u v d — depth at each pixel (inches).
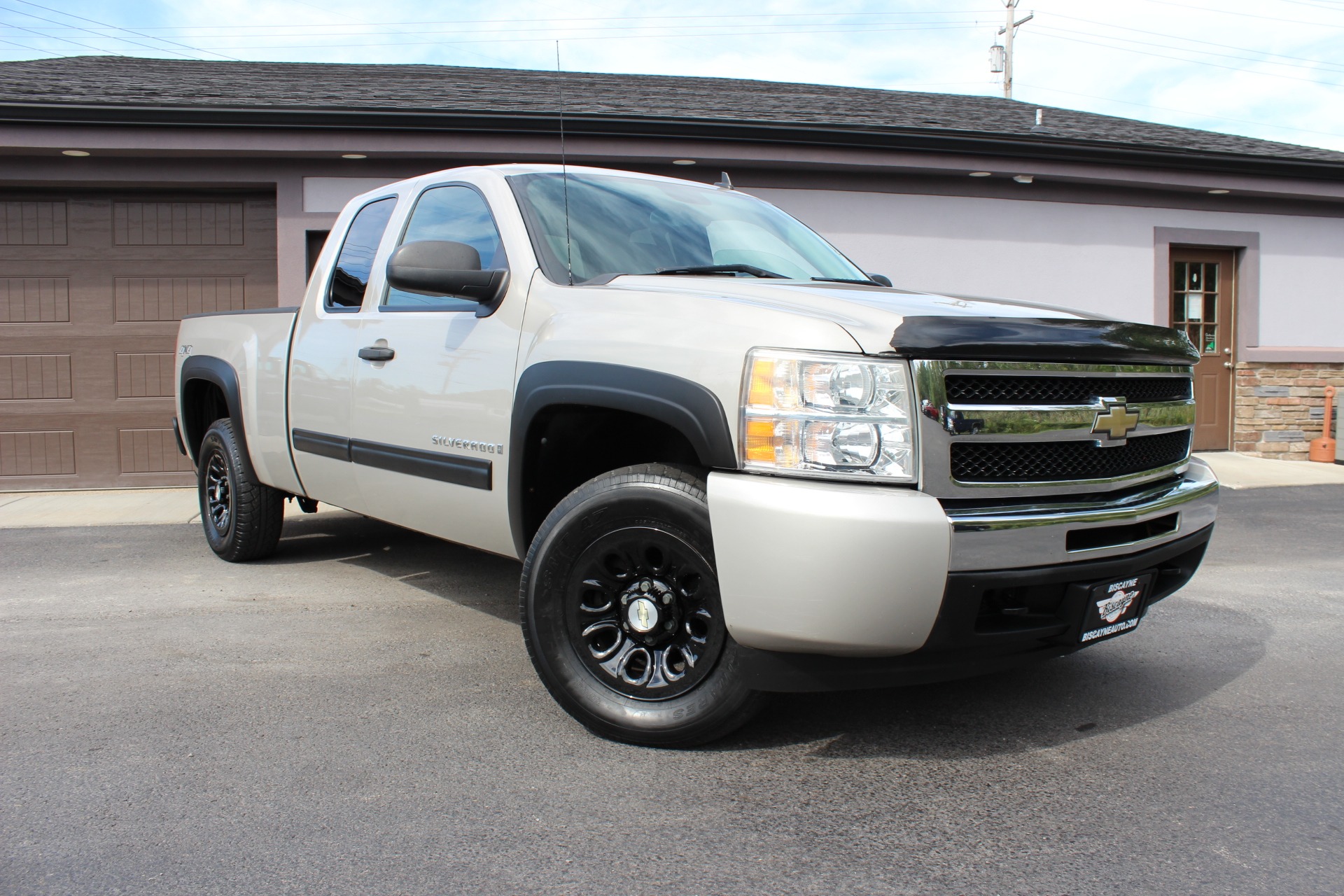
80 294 313.1
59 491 313.4
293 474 174.1
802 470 90.3
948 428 90.3
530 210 130.0
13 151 294.7
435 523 136.6
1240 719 114.5
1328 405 409.4
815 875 78.7
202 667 131.6
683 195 152.0
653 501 99.8
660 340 101.3
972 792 94.2
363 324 150.0
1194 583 190.5
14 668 131.0
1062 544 94.0
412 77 402.6
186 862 80.4
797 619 88.9
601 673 106.1
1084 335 99.0
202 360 199.0
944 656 93.3
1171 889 76.7
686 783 95.8
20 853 81.5
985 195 367.9
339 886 76.8
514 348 118.9
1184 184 377.7
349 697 120.0
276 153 304.2
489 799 92.1
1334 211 415.2
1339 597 178.4
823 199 353.4
